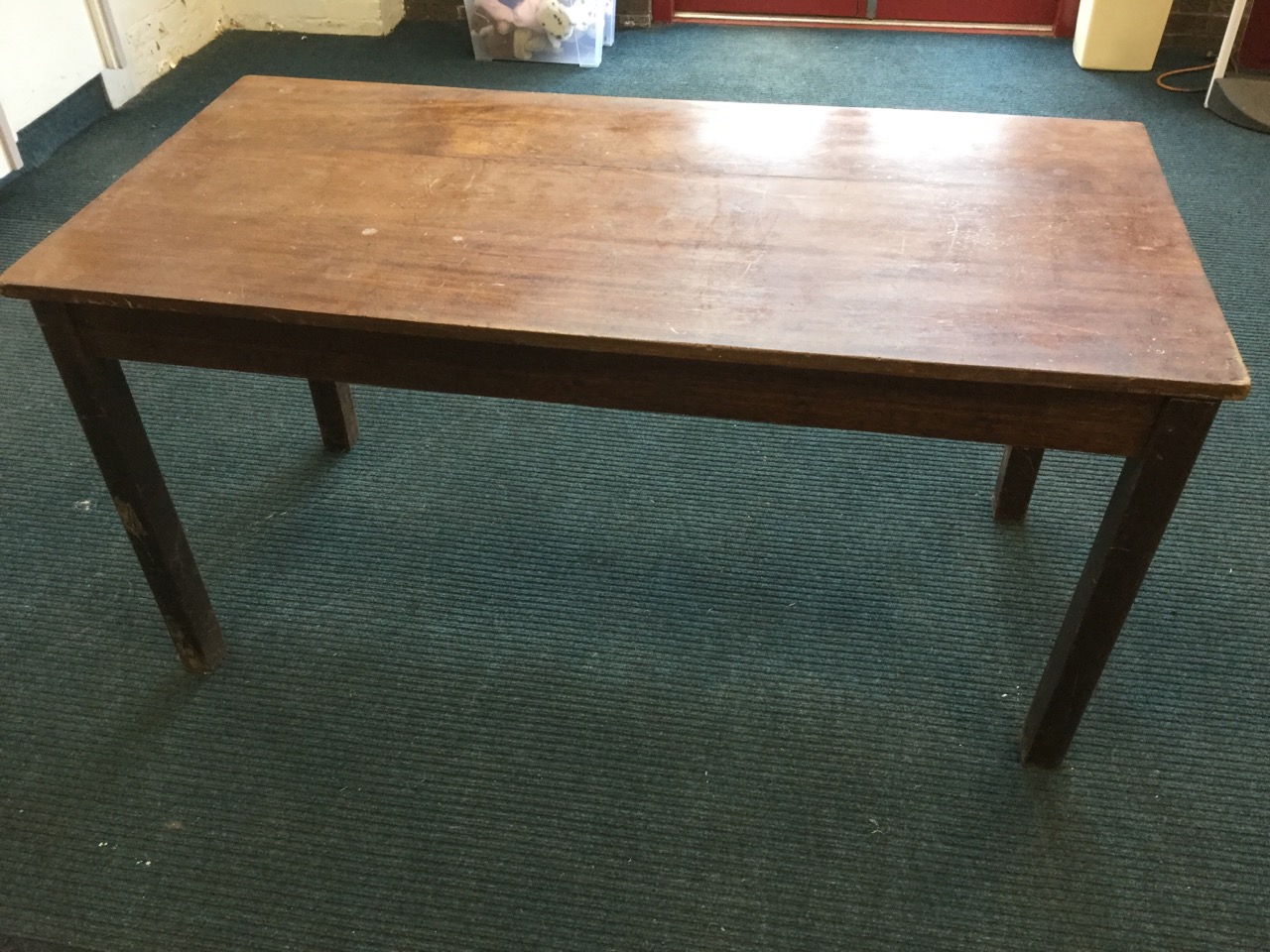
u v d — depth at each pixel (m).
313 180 1.43
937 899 1.40
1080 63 3.55
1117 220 1.33
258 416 2.19
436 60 3.71
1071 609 1.38
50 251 1.30
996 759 1.56
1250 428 2.13
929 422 1.21
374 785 1.53
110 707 1.64
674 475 2.05
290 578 1.84
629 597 1.81
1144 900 1.39
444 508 1.98
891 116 1.57
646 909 1.39
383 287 1.23
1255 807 1.50
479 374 1.27
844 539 1.91
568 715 1.63
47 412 2.20
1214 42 3.65
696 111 1.60
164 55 3.59
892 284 1.23
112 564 1.86
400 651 1.72
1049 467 2.06
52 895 1.41
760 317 1.18
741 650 1.72
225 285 1.24
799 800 1.51
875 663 1.70
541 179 1.43
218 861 1.44
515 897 1.40
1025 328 1.16
